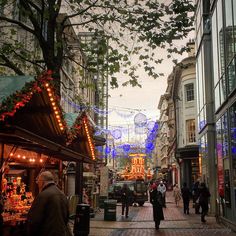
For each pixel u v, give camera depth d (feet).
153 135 140.26
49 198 19.49
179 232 51.39
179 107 151.02
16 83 27.84
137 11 41.60
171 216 73.51
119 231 52.29
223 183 61.31
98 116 187.52
